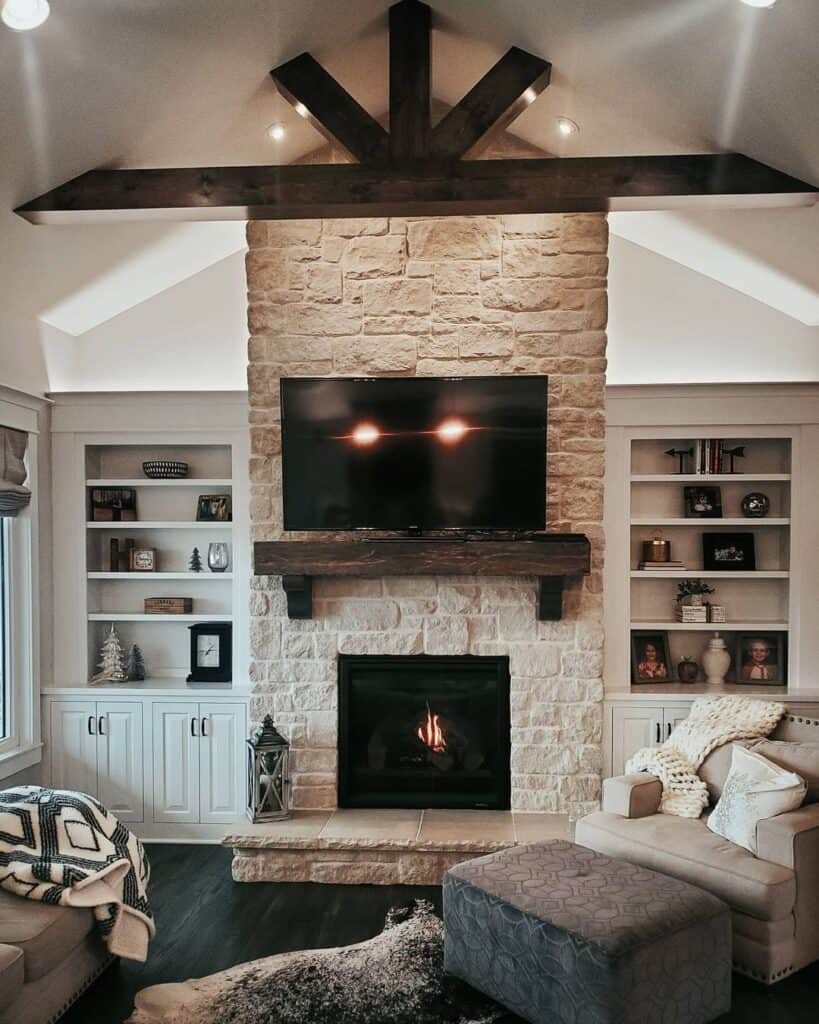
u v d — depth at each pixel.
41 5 2.85
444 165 3.86
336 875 4.31
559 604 4.52
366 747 4.75
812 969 3.45
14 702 4.82
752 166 3.84
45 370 5.02
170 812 4.94
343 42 3.96
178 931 3.79
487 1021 3.07
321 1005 3.17
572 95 4.07
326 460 4.46
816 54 3.07
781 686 5.09
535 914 3.01
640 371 5.28
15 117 3.39
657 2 3.16
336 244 4.64
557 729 4.62
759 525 5.29
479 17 3.78
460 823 4.47
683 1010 2.95
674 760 4.14
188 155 4.28
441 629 4.65
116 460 5.46
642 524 5.23
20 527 4.87
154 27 3.26
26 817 3.33
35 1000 2.92
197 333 5.36
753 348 5.22
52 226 4.27
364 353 4.63
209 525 5.18
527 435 4.38
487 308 4.60
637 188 3.84
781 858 3.42
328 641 4.68
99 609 5.40
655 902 3.06
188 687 5.00
